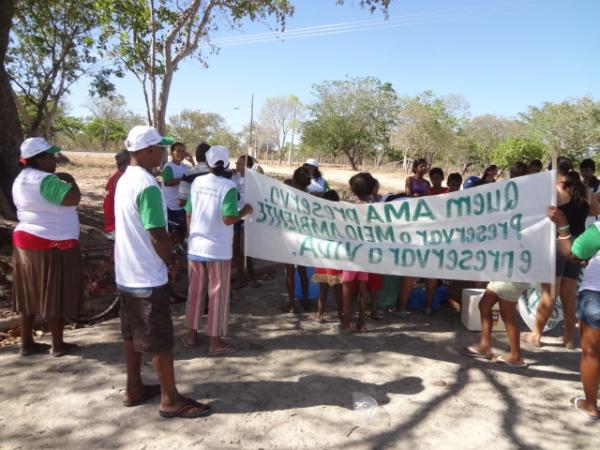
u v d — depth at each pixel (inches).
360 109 2143.2
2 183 327.0
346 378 168.9
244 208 188.9
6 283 241.9
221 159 177.2
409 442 132.9
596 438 136.8
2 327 209.9
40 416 140.3
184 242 273.9
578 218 191.2
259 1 717.3
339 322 223.6
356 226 191.8
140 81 858.8
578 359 190.1
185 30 794.2
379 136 2225.6
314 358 184.4
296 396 155.3
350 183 204.1
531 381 170.1
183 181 249.9
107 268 240.1
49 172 171.8
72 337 198.7
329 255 195.9
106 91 901.8
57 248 169.8
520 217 170.4
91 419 139.3
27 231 167.2
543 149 1546.5
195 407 141.5
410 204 184.5
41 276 169.0
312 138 2236.7
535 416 147.3
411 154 2121.1
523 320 234.2
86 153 2047.2
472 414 147.5
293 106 2787.9
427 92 2048.5
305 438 133.1
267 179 199.6
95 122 2655.0
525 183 169.2
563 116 1729.8
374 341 202.5
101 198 572.7
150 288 131.5
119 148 2687.0
